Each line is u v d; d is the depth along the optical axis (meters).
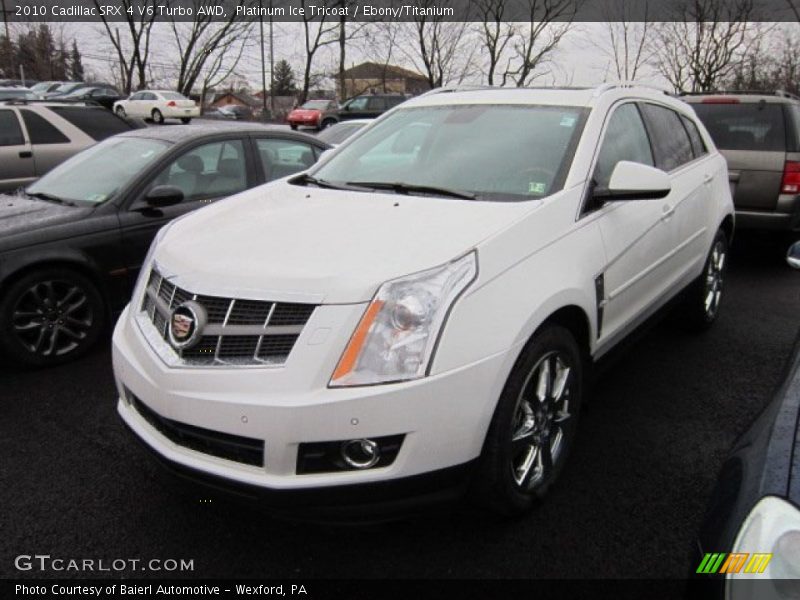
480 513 2.74
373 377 2.26
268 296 2.36
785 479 1.63
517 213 2.83
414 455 2.29
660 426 3.65
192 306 2.45
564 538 2.72
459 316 2.37
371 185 3.48
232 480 2.33
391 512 2.34
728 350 4.80
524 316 2.54
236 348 2.38
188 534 2.77
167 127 5.73
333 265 2.43
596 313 3.10
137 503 2.98
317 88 40.09
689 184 4.37
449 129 3.70
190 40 32.97
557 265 2.81
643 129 4.05
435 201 3.06
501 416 2.51
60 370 4.45
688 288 4.63
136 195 4.84
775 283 6.80
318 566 2.58
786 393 2.01
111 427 3.68
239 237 2.81
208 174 5.34
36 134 8.32
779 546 1.52
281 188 3.59
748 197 6.92
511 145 3.43
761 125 6.90
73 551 2.67
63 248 4.42
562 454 2.99
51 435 3.58
